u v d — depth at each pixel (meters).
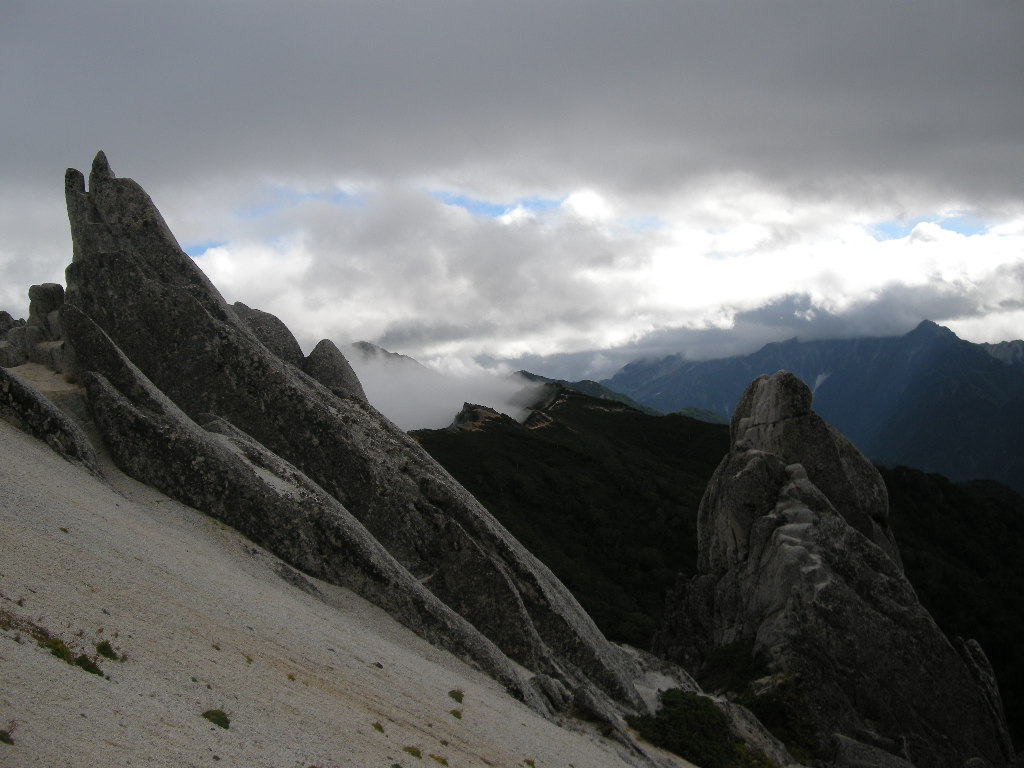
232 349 36.69
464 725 24.30
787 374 50.59
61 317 33.38
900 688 41.25
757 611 44.91
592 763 26.95
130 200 39.06
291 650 22.73
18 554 19.02
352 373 46.41
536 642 35.94
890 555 48.34
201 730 15.71
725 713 37.94
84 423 31.08
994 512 80.94
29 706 13.41
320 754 17.52
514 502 88.00
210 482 30.78
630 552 79.38
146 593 20.86
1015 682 55.75
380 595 31.67
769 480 47.78
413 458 39.53
